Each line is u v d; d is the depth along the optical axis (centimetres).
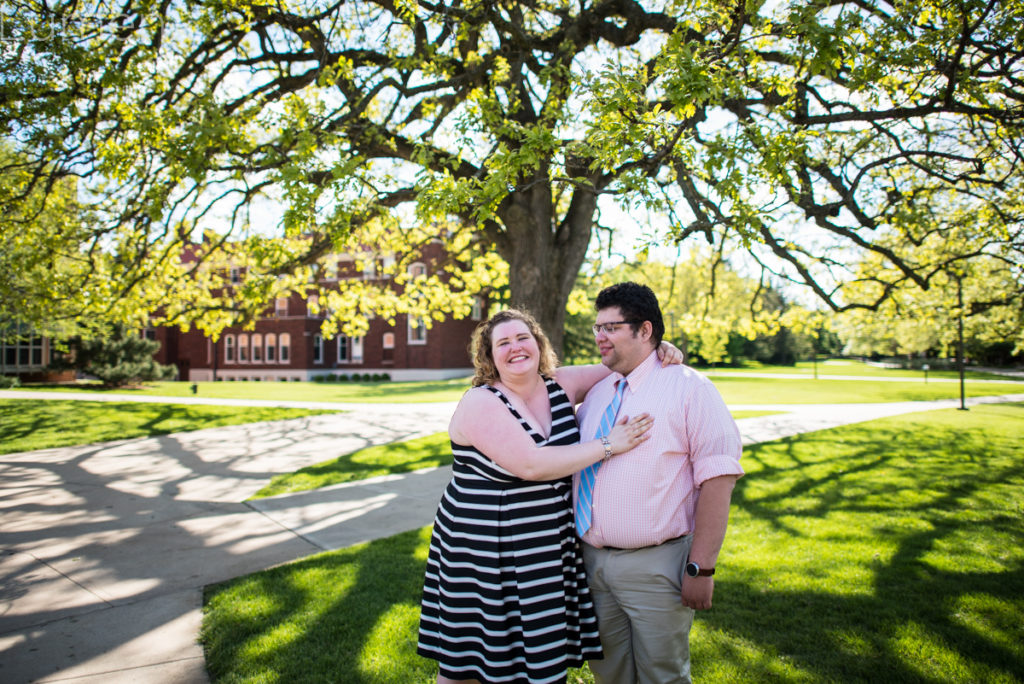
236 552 519
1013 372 4506
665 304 1308
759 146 479
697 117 578
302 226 575
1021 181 814
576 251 802
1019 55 508
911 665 321
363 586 434
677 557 226
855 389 2758
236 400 2022
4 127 653
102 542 546
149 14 713
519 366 228
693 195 682
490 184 491
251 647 343
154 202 695
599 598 235
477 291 1205
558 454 212
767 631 362
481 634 223
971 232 988
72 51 619
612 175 789
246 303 956
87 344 2766
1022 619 373
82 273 878
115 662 330
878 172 909
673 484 223
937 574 454
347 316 1170
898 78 652
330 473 859
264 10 726
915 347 3294
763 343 6588
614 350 237
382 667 323
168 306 1006
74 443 1119
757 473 872
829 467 910
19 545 537
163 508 669
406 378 4181
